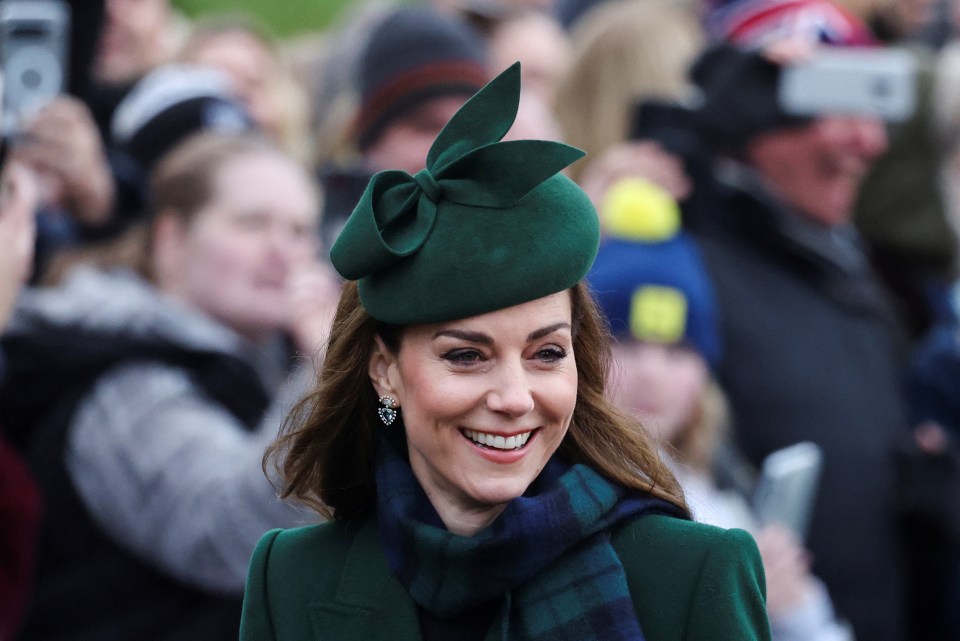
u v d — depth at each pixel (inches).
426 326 291.7
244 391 533.6
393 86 650.2
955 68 783.7
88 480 502.6
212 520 490.9
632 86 725.3
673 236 569.6
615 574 299.7
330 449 320.8
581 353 315.0
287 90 842.8
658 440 362.6
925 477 629.3
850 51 658.2
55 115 614.9
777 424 603.2
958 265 789.2
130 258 584.1
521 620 299.0
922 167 773.3
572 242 287.1
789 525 569.9
